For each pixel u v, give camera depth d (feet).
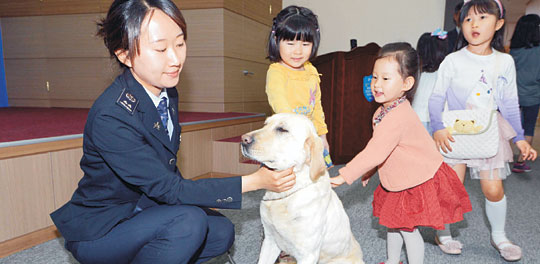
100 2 14.71
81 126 8.23
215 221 4.62
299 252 4.23
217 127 10.82
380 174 5.10
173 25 3.50
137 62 3.50
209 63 13.66
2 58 16.38
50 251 5.92
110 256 3.75
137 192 3.94
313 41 5.55
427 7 15.70
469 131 5.75
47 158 6.23
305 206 4.12
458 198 5.00
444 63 6.03
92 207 3.77
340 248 4.70
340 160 13.58
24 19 15.71
